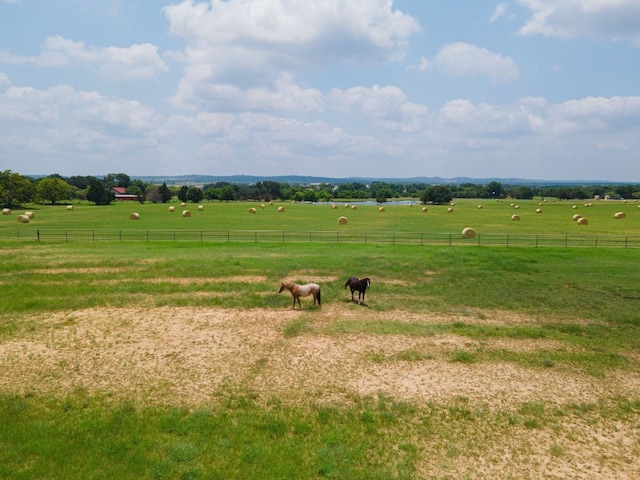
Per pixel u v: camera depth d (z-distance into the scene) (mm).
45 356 16297
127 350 16984
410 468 9961
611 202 151375
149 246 40688
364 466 9992
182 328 19656
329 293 25641
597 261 34312
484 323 20750
